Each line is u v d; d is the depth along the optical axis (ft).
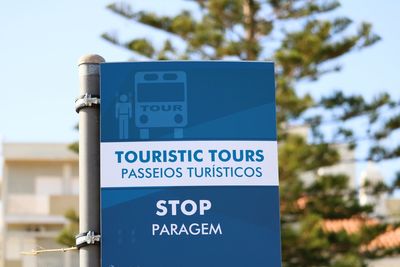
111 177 24.73
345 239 81.41
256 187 24.93
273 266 24.59
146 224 24.58
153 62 25.30
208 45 85.56
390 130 86.22
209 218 24.72
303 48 84.84
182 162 24.93
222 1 85.87
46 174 145.79
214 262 24.54
